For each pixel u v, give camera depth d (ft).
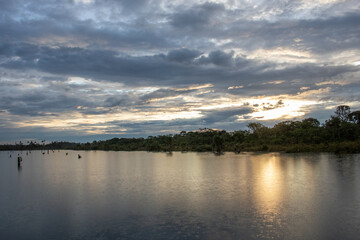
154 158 369.30
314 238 63.16
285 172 170.09
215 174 174.29
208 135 631.15
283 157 290.35
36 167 287.69
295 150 355.97
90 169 243.40
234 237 64.75
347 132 370.53
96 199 108.78
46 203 104.58
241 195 107.86
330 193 105.60
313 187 118.11
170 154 460.14
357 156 263.90
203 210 87.86
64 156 578.25
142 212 87.61
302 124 473.26
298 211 83.76
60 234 70.59
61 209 94.79
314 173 158.92
